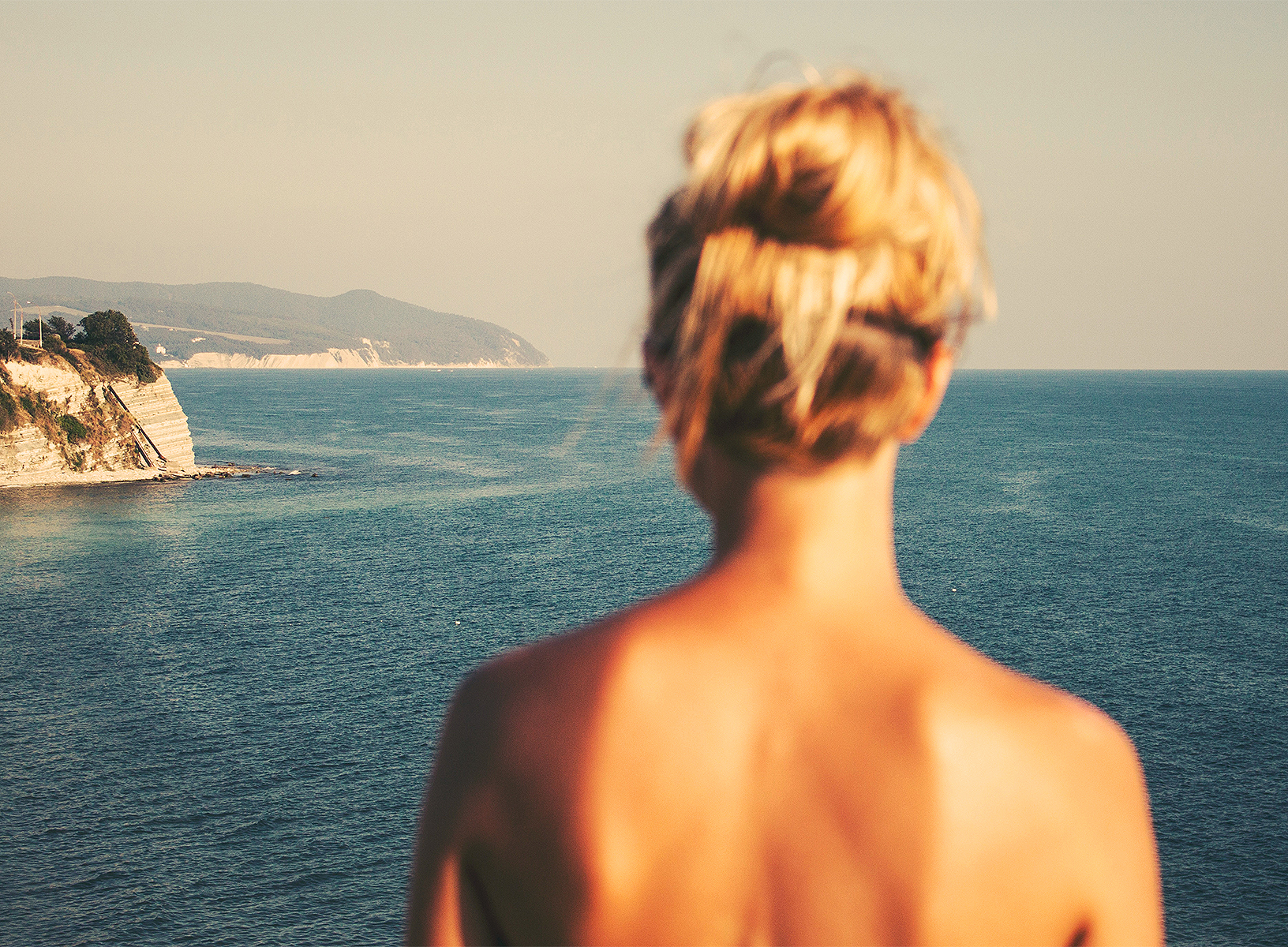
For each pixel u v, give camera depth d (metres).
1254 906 28.00
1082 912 0.82
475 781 0.86
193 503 92.12
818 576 0.85
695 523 85.56
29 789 35.84
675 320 0.83
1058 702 0.85
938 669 0.84
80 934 27.66
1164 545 75.56
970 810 0.79
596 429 165.62
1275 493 100.88
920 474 112.00
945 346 0.84
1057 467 118.38
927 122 0.83
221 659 49.97
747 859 0.82
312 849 32.16
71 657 50.03
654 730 0.83
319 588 63.88
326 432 158.25
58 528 79.38
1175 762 37.31
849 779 0.81
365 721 42.28
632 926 0.82
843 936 0.80
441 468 119.56
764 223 0.77
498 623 56.47
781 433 0.78
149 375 107.50
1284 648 51.09
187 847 32.25
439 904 0.87
